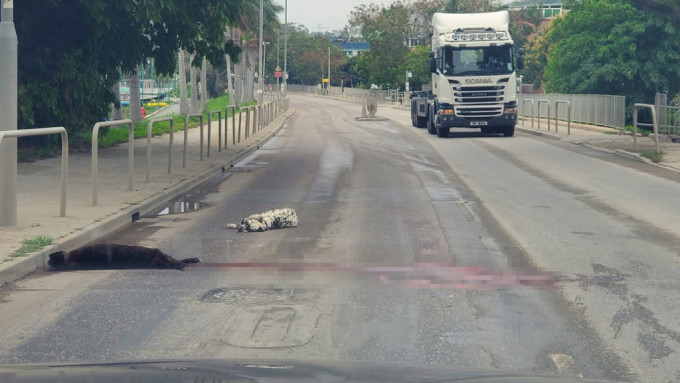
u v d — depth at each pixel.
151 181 15.92
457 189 15.55
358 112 66.25
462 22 33.50
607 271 8.20
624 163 20.92
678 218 11.86
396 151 25.11
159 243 10.05
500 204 13.43
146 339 5.85
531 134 34.22
